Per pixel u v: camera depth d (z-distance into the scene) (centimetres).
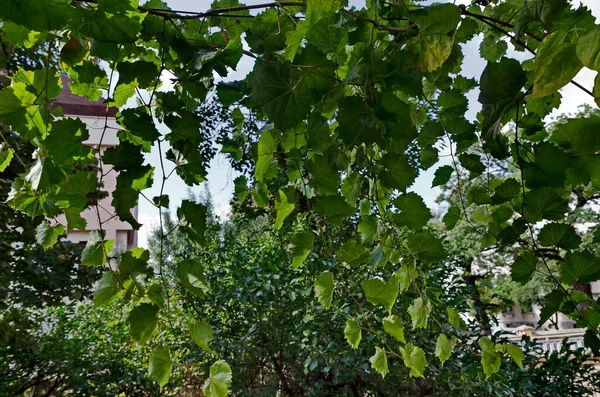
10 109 77
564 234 88
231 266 395
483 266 909
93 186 80
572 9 67
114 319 432
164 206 86
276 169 112
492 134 79
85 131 76
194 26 104
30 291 393
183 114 85
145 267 83
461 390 320
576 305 90
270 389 373
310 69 80
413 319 115
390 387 354
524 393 337
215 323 373
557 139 80
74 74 85
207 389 83
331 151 99
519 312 1867
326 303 109
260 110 79
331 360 326
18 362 380
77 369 381
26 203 90
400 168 99
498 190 93
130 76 79
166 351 84
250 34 83
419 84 88
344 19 86
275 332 382
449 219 121
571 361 365
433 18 76
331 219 102
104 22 68
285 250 362
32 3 59
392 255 116
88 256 81
